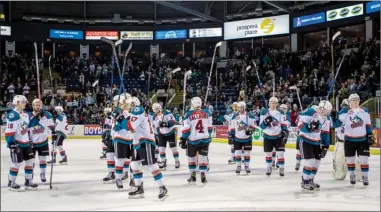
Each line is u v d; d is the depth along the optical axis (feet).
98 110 72.33
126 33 95.55
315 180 27.55
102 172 31.48
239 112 30.35
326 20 74.79
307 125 23.43
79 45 98.89
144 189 24.09
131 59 93.97
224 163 37.55
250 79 76.23
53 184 25.94
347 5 71.51
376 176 29.07
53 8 94.07
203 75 85.25
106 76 86.94
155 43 95.55
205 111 25.68
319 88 61.72
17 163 23.49
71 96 80.02
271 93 65.92
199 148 25.63
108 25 95.86
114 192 23.16
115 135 23.68
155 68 90.12
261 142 55.62
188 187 24.82
